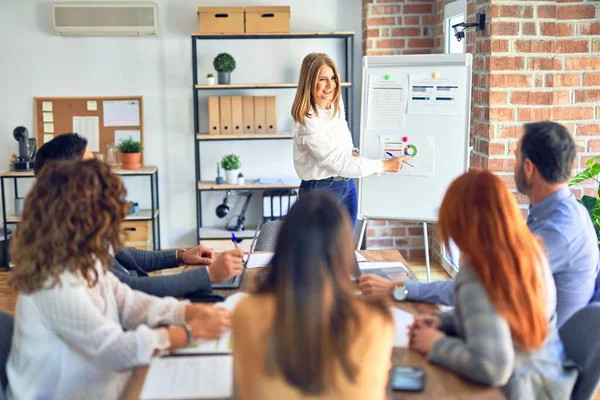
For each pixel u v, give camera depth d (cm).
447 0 520
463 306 174
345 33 555
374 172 400
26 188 589
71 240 181
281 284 143
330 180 409
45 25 568
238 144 595
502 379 167
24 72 574
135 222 564
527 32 403
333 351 142
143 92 582
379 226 575
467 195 178
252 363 147
